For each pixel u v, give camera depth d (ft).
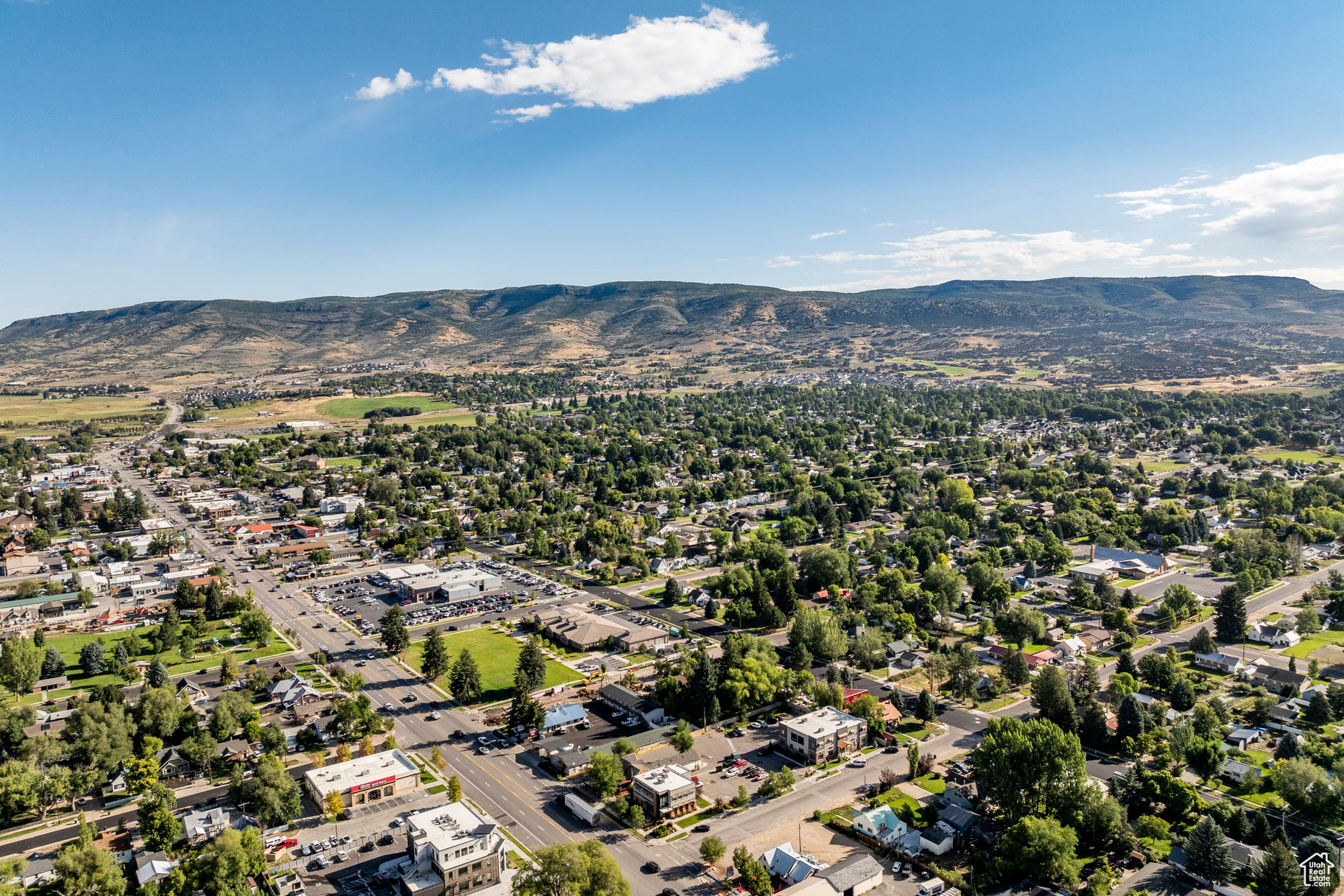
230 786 634.02
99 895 504.43
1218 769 627.87
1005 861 518.37
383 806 618.03
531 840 570.46
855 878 506.48
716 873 527.40
